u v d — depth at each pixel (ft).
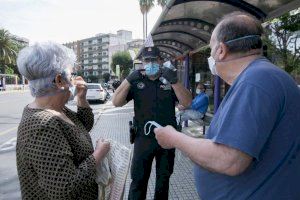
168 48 38.55
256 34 5.02
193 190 14.97
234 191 4.85
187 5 17.57
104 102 77.25
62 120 5.35
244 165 4.37
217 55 5.21
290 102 4.63
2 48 206.18
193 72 34.78
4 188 15.81
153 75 10.66
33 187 5.14
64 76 5.61
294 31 17.21
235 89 4.81
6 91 166.40
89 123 7.07
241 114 4.39
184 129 26.76
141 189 11.09
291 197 4.75
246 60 5.06
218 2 16.75
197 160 4.81
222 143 4.44
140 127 10.86
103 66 427.74
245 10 16.48
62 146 5.04
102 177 5.94
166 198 11.22
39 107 5.47
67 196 4.93
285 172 4.68
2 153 23.29
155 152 10.85
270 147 4.62
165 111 10.80
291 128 4.64
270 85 4.51
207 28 22.35
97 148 5.83
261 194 4.66
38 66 5.29
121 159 6.34
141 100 10.82
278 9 14.89
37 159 4.87
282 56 17.89
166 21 21.65
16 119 44.57
